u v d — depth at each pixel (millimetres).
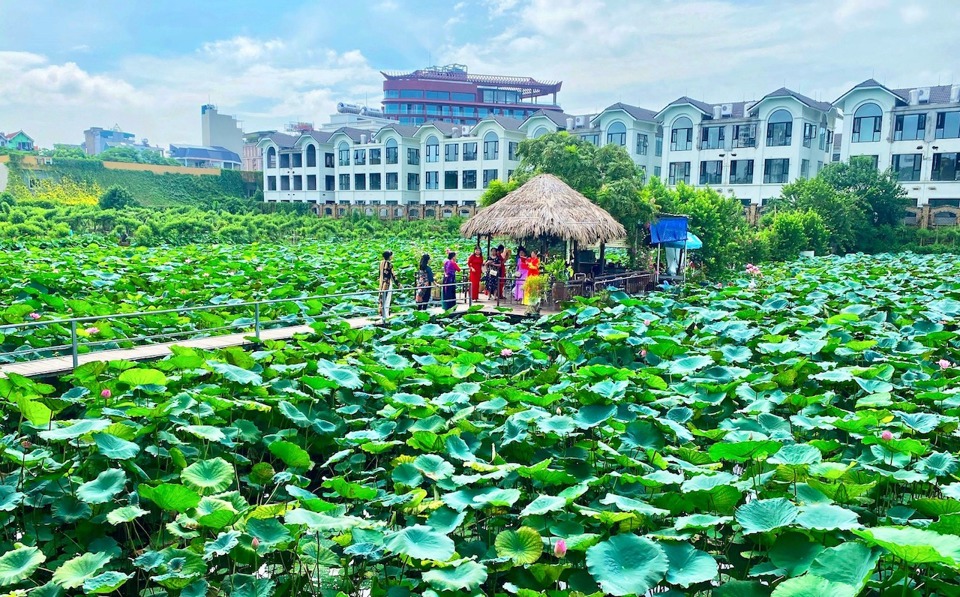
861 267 27781
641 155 50531
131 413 7512
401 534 5414
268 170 68625
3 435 8125
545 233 17234
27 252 27438
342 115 105750
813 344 11297
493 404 8617
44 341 11867
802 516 5121
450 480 6590
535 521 6043
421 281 16438
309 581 5723
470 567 5074
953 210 39938
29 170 63281
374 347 11836
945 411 8242
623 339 11875
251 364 9969
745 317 14625
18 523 6367
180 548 6141
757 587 4883
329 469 8539
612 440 7676
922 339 12148
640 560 4980
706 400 9180
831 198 38594
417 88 103125
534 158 22484
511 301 17953
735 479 6320
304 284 20266
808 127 45531
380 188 60438
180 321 13633
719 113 47938
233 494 6453
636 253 22375
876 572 4980
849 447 7582
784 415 9469
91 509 6398
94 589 4922
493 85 109625
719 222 25828
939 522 4875
